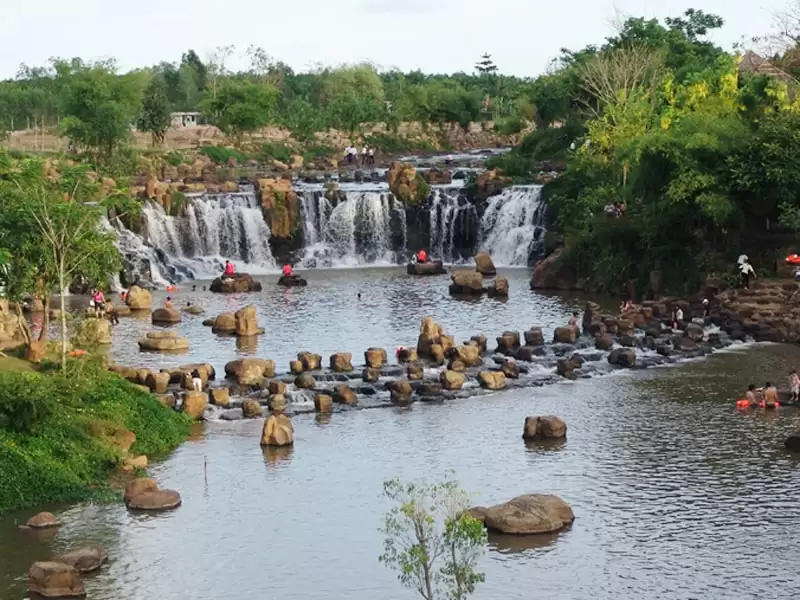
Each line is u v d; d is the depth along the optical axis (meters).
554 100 189.62
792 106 123.31
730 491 61.75
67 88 176.00
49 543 55.47
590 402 79.12
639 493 61.59
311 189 152.62
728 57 166.00
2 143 189.12
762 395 77.62
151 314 112.44
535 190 148.50
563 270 126.62
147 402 72.56
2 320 85.50
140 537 56.34
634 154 123.38
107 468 64.88
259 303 117.88
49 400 64.69
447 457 67.69
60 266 75.25
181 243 141.75
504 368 85.50
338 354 86.38
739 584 51.00
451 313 110.94
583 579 51.47
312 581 51.59
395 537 55.91
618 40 190.75
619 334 97.69
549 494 60.88
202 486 63.09
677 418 74.94
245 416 75.94
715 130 117.88
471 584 46.03
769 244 114.69
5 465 60.81
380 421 75.00
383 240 150.88
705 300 105.94
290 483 63.50
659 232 118.25
